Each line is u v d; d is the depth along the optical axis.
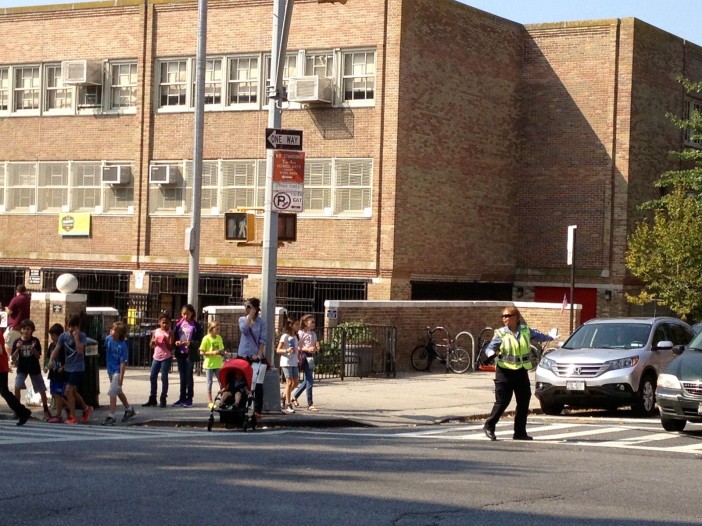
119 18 39.28
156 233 38.69
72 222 39.94
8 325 26.75
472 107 38.34
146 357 30.28
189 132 38.19
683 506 10.88
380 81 35.28
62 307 27.81
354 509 10.10
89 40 39.75
